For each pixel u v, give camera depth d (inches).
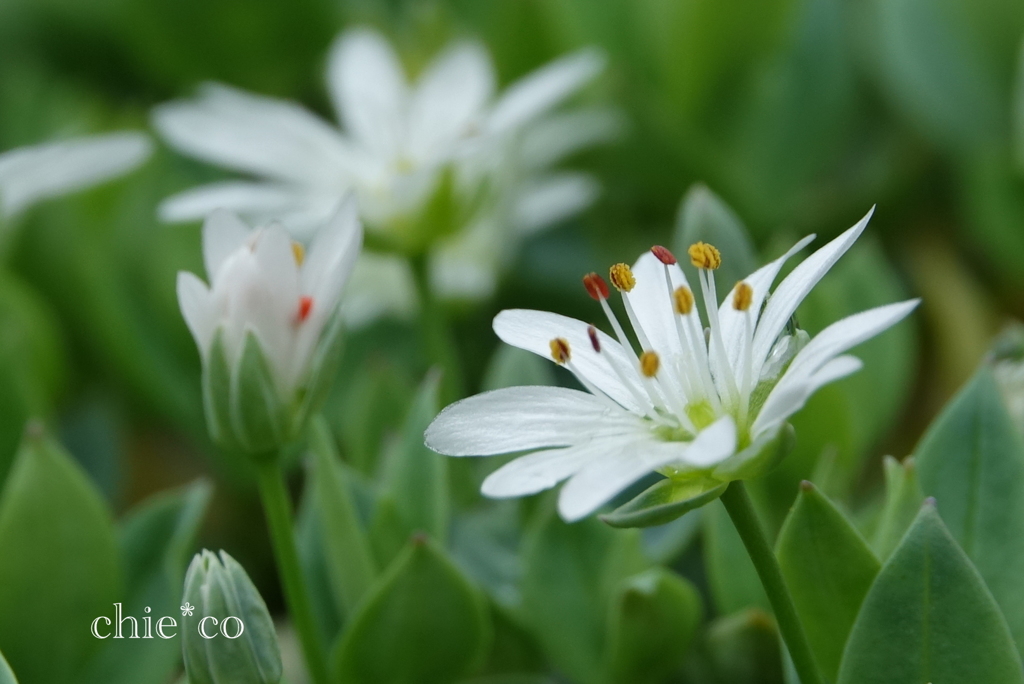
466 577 4.9
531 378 5.3
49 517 5.0
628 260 6.6
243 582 4.5
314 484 5.1
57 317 6.6
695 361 4.5
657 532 5.2
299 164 6.1
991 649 4.4
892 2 6.6
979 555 4.7
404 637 4.9
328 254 4.7
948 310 6.5
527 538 5.0
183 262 6.1
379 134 6.3
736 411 4.5
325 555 5.1
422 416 5.1
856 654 4.4
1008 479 4.7
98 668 5.0
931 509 4.4
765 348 4.5
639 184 6.6
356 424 5.5
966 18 6.4
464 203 5.8
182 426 6.1
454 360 5.9
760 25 6.6
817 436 5.1
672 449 4.4
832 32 6.6
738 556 5.0
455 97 6.4
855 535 4.6
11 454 5.4
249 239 4.8
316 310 4.7
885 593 4.4
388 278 6.4
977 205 6.3
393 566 4.8
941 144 6.5
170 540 5.1
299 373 4.7
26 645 5.0
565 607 5.0
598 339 4.5
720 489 4.3
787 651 4.6
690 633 4.9
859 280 5.5
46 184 5.7
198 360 6.1
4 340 5.9
